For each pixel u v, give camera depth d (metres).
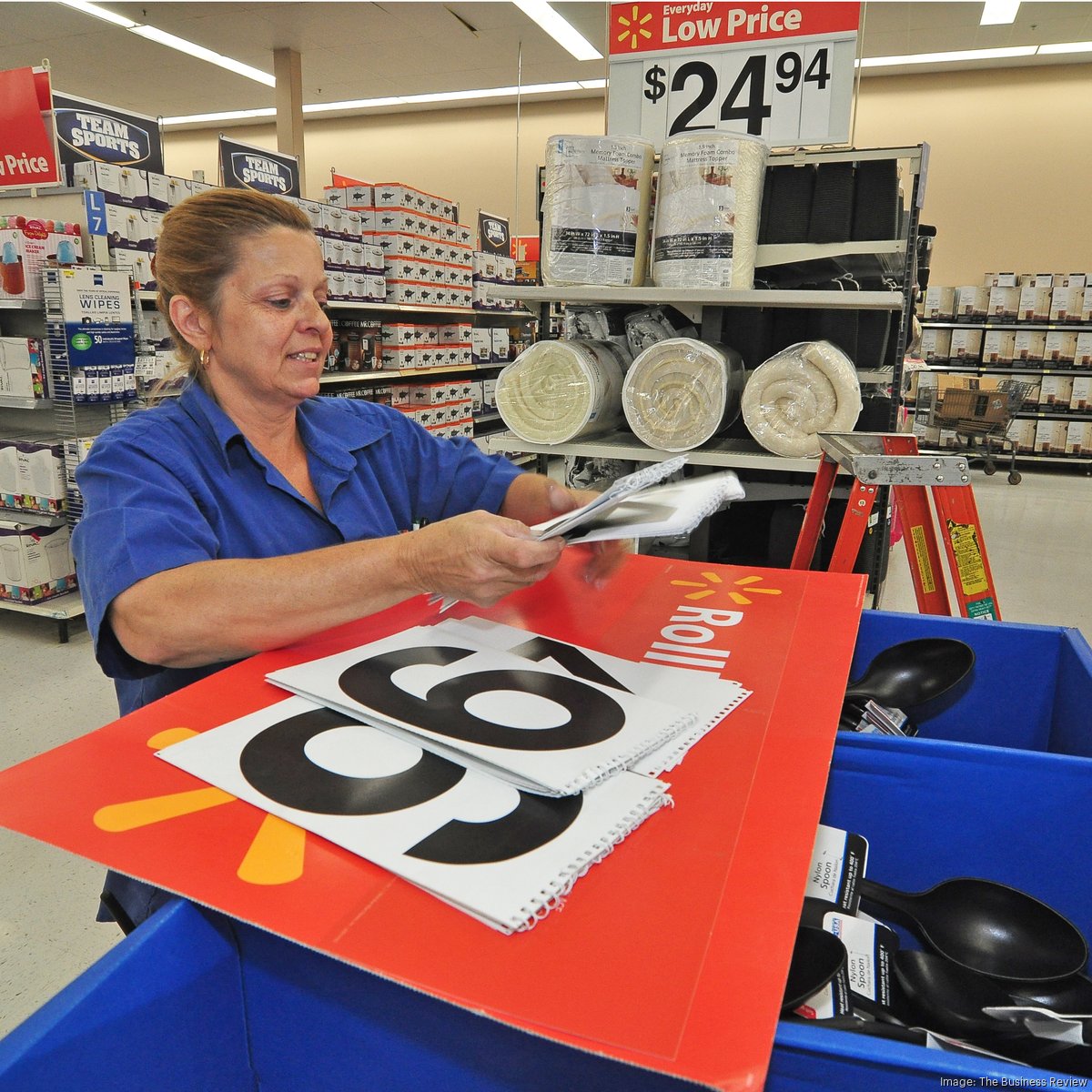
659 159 2.59
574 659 0.83
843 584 1.14
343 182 5.68
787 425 2.31
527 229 10.80
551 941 0.44
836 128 2.45
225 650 0.83
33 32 8.02
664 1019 0.39
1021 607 4.11
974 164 9.05
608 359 2.51
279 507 1.17
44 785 0.59
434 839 0.52
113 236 3.56
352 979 0.51
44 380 3.44
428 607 1.00
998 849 0.85
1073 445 8.52
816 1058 0.43
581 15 7.52
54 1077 0.42
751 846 0.53
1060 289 8.33
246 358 1.09
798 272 2.61
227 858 0.51
